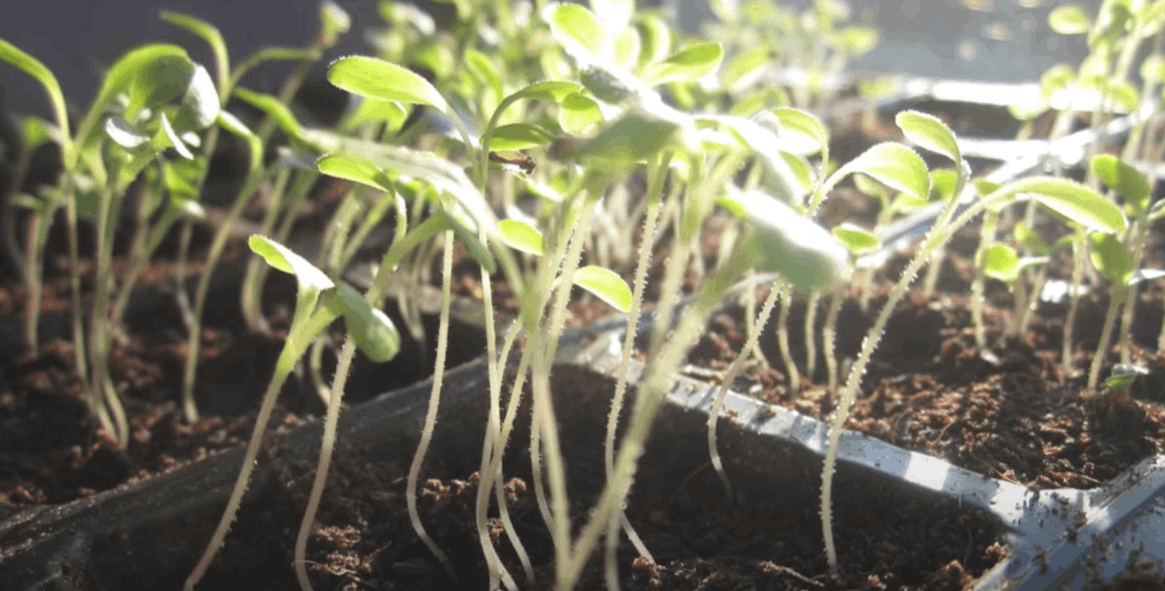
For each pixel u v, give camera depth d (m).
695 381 0.18
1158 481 0.14
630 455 0.11
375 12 0.45
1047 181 0.12
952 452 0.16
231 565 0.15
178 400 0.21
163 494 0.15
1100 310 0.22
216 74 0.41
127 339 0.24
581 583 0.14
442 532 0.15
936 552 0.14
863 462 0.15
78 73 0.38
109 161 0.17
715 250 0.27
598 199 0.13
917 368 0.20
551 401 0.18
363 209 0.30
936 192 0.19
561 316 0.14
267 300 0.26
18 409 0.21
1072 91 0.26
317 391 0.21
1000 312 0.22
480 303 0.23
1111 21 0.23
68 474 0.18
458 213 0.13
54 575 0.14
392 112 0.16
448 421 0.17
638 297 0.14
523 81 0.26
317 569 0.15
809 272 0.09
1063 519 0.14
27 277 0.26
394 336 0.11
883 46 0.75
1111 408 0.17
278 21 0.43
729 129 0.11
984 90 0.39
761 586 0.14
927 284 0.23
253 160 0.20
